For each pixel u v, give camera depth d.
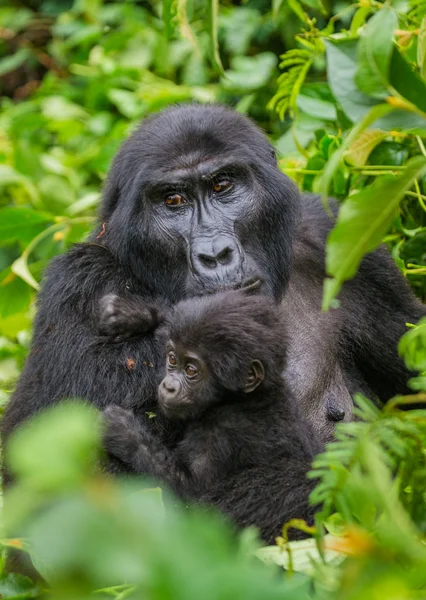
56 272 9.63
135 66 20.36
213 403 8.61
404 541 4.83
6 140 20.09
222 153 9.40
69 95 21.56
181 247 9.28
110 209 10.09
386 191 5.81
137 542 3.15
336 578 5.34
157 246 9.36
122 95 19.25
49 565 6.23
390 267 10.78
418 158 5.83
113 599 6.15
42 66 24.52
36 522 3.23
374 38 5.95
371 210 5.82
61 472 3.20
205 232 9.15
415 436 5.71
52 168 18.19
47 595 6.45
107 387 8.92
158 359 9.14
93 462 8.03
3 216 14.34
